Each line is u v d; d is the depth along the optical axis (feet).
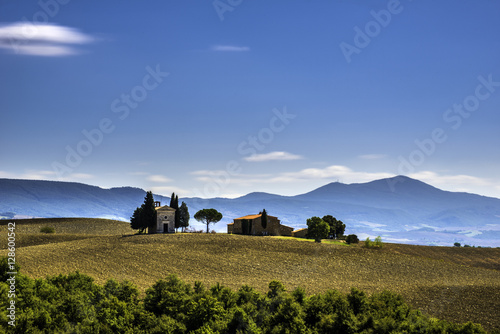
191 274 366.43
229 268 391.45
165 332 220.23
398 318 236.02
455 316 254.27
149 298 253.44
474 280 366.43
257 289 313.53
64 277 290.97
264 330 224.53
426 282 353.92
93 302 242.99
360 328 224.74
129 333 219.00
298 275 372.17
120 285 269.44
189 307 237.66
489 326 239.30
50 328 215.72
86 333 212.84
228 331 225.15
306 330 223.30
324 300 247.70
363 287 328.08
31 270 347.15
